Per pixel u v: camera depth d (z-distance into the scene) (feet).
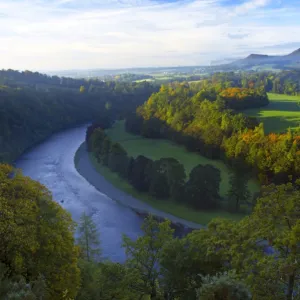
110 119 544.21
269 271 59.72
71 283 73.92
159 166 246.88
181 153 352.90
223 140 315.17
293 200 65.10
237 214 214.48
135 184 261.03
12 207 72.38
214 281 55.57
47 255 70.79
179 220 213.66
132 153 351.46
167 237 87.51
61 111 584.81
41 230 72.02
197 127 359.05
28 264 66.69
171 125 408.46
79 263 97.71
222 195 242.58
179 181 239.50
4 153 352.28
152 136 425.69
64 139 478.18
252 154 261.24
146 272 88.28
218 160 322.55
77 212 227.61
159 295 85.66
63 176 305.73
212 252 72.84
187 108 410.72
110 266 85.20
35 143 451.94
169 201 240.32
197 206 225.15
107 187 274.57
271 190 71.26
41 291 58.90
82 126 590.55
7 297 51.16
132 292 83.25
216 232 82.33
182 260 79.30
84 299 80.12
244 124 315.99
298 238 57.21
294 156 231.71
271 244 65.36
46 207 79.05
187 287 79.71
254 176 262.88
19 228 67.87
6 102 464.24
